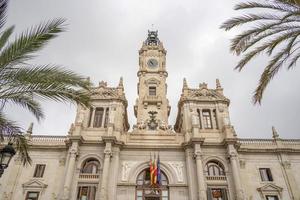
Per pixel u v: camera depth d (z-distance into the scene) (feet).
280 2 62.03
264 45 69.77
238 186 128.16
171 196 131.75
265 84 71.31
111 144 140.26
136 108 186.80
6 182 134.41
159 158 143.43
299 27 64.08
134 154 144.46
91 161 140.26
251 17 69.41
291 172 141.38
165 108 179.11
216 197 131.13
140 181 137.69
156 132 155.33
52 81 51.83
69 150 138.41
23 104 55.31
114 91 171.63
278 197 134.00
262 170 143.43
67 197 122.62
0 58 49.16
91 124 155.53
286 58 69.41
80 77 55.72
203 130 154.51
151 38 250.16
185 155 143.43
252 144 152.66
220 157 141.28
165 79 200.44
